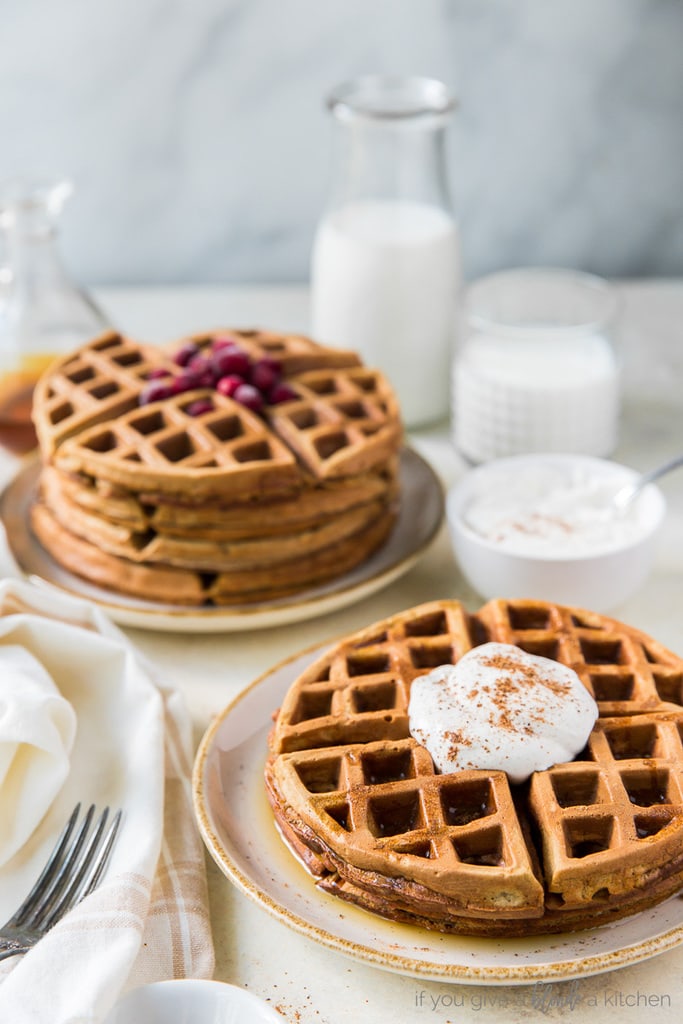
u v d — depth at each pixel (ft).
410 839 2.33
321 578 2.93
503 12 3.90
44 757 2.51
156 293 4.17
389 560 2.97
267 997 2.35
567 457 3.06
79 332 3.41
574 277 3.49
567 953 2.31
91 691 2.69
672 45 3.93
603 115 4.02
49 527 2.99
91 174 4.09
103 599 2.89
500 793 2.37
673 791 2.39
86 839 2.48
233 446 2.87
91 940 2.29
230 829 2.47
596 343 3.35
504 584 2.88
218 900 2.48
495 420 3.29
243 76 3.97
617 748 2.48
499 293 3.52
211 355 3.11
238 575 2.89
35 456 3.26
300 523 2.89
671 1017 2.32
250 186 4.11
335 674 2.56
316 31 3.92
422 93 3.53
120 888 2.35
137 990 2.22
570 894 2.31
